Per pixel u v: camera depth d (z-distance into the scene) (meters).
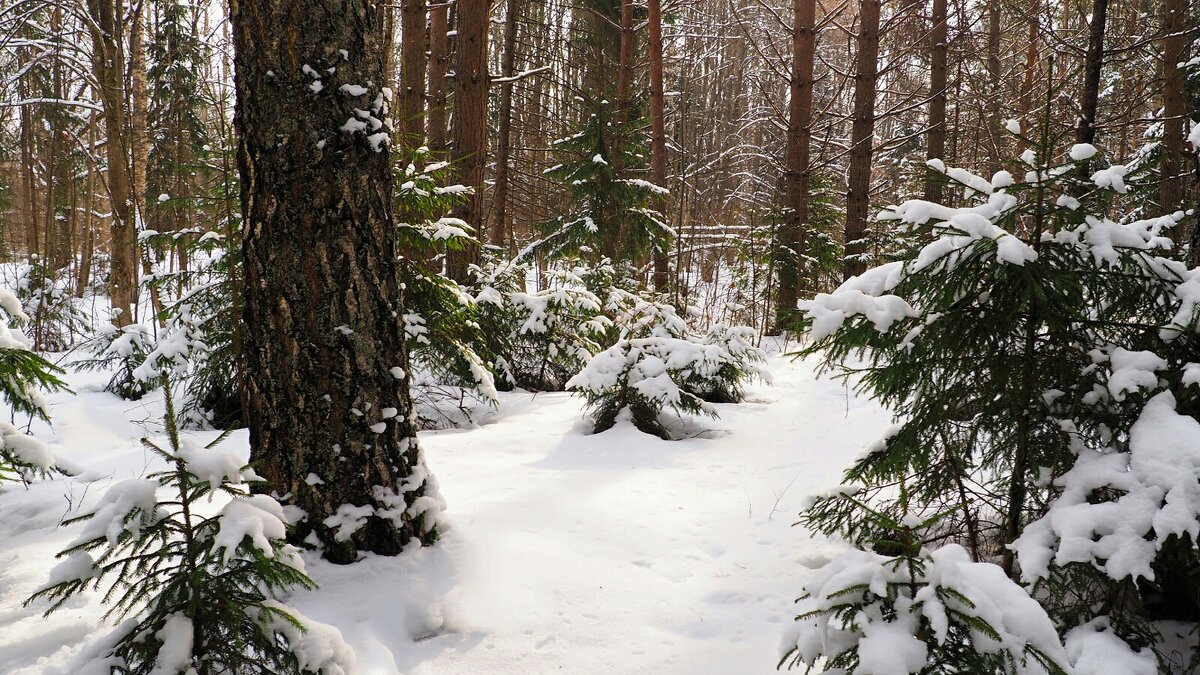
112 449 5.80
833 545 3.66
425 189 6.86
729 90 30.81
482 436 6.33
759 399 8.23
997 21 15.84
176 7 17.41
